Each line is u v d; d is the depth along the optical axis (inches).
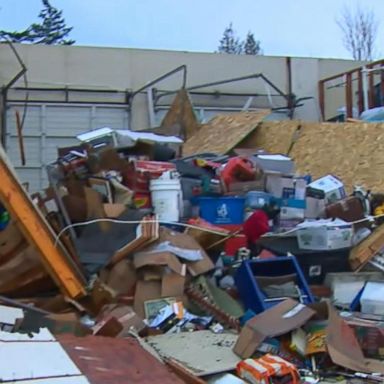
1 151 224.7
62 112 569.6
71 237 232.1
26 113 562.3
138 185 263.9
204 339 196.4
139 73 586.6
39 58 565.3
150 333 201.8
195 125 506.6
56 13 1455.5
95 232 233.8
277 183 288.4
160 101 584.4
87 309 210.7
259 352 177.8
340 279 242.7
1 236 225.8
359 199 279.9
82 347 152.2
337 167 381.1
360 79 520.4
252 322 184.4
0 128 549.0
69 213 246.4
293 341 181.3
